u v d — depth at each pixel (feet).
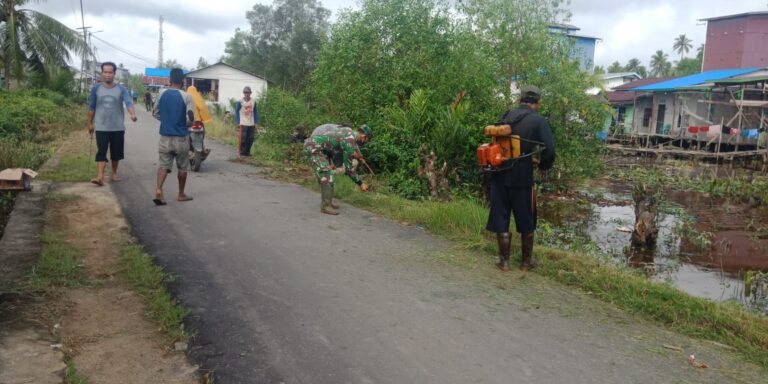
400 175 32.94
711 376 11.12
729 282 23.25
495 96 41.14
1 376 9.59
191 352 11.10
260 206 24.49
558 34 47.91
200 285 14.62
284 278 15.46
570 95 44.27
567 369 11.08
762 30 126.72
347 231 21.02
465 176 35.65
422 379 10.43
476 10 46.85
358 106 40.27
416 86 39.27
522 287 15.74
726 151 95.81
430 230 21.72
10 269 14.62
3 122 48.11
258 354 11.14
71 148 41.34
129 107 27.76
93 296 13.46
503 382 10.44
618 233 32.09
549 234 30.04
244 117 42.47
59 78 111.24
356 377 10.42
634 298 14.75
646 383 10.70
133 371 10.28
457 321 13.12
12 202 23.97
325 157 24.12
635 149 98.22
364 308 13.62
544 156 16.33
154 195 25.54
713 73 113.91
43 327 11.60
